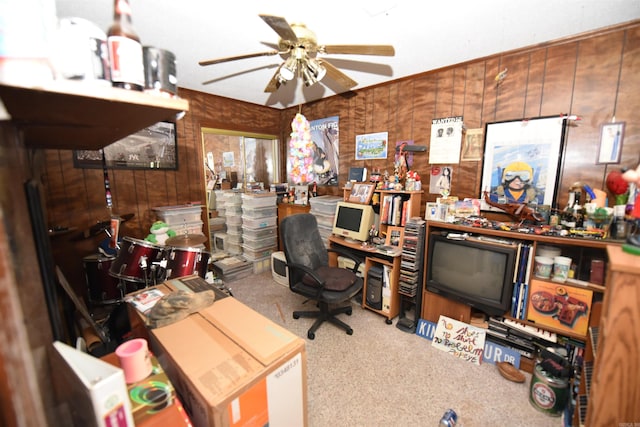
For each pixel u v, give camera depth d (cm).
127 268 192
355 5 148
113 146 262
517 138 203
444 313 215
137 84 56
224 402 78
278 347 100
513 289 184
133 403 71
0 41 41
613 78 167
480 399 159
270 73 251
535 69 192
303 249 237
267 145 420
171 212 283
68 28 47
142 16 159
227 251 403
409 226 224
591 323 159
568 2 143
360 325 238
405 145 256
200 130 319
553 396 146
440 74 237
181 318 117
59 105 56
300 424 107
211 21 165
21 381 44
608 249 99
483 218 205
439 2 145
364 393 164
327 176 347
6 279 42
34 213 68
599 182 177
